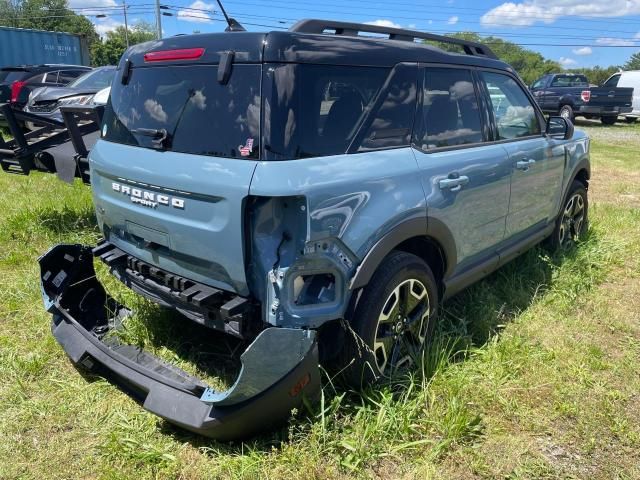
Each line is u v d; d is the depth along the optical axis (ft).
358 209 8.32
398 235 9.00
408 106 9.68
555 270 15.12
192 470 8.02
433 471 8.05
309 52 8.11
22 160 17.69
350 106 8.64
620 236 19.01
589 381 10.31
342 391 9.45
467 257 11.48
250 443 8.47
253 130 7.75
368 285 8.93
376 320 9.00
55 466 8.09
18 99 37.63
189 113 8.57
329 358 9.05
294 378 7.84
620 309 13.62
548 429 9.05
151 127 9.18
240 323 8.03
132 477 7.89
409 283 9.66
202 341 11.20
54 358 10.83
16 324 12.13
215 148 8.14
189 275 8.82
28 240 17.15
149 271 9.50
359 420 8.70
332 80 8.38
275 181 7.43
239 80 8.02
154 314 11.41
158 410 8.21
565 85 64.95
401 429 8.65
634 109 65.82
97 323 11.10
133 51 9.99
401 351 10.01
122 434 8.66
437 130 10.41
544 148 13.93
